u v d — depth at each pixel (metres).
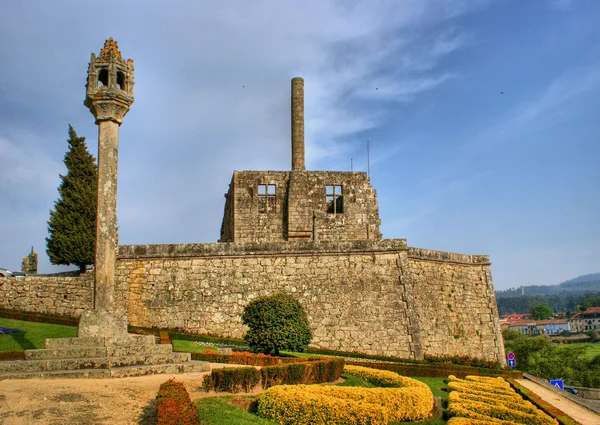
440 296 44.09
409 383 23.44
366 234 51.59
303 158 53.25
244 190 50.97
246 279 38.91
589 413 27.64
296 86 54.25
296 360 26.33
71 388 16.91
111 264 22.78
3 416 14.28
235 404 17.72
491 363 42.22
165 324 37.81
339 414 17.19
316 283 39.25
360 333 38.59
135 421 15.02
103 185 23.14
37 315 35.78
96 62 23.69
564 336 160.00
